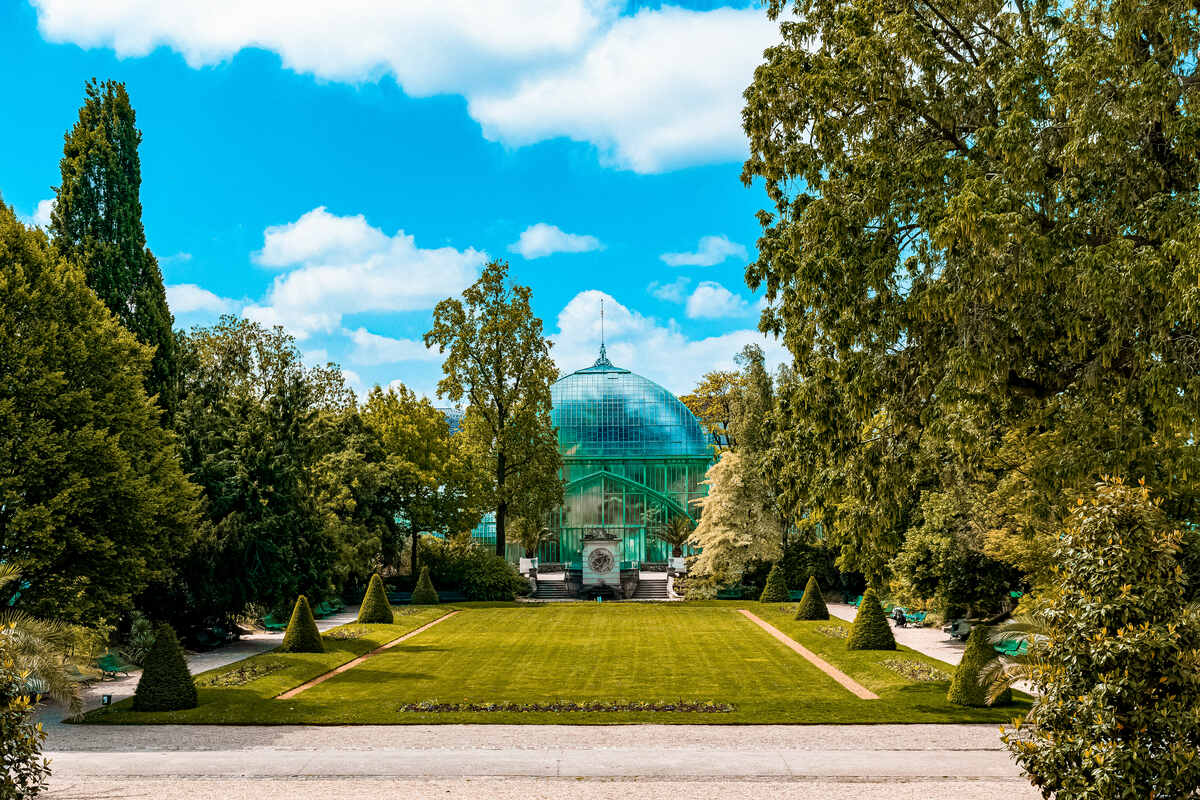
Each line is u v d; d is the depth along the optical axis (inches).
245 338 2415.1
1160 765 412.5
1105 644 431.2
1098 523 455.8
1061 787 441.4
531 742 775.7
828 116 884.0
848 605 2272.4
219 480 1498.5
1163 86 689.6
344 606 2235.5
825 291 852.0
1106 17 770.2
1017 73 748.0
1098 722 426.3
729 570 2337.6
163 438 1203.2
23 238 1072.8
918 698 983.6
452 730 832.3
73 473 1014.4
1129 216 731.4
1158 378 676.7
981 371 755.4
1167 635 426.0
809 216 863.7
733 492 2336.4
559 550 3250.5
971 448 877.8
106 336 1126.4
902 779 626.5
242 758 696.4
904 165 821.2
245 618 1727.4
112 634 1279.5
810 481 1093.1
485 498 2534.5
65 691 711.7
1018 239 714.8
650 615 1984.5
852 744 765.9
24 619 746.2
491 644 1502.2
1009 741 472.7
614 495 3260.3
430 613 1993.1
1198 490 729.6
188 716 888.3
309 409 2316.7
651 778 629.9
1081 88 715.4
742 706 939.3
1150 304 699.4
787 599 2267.5
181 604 1443.2
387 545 2384.4
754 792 588.7
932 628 1764.3
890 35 831.7
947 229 722.2
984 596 1353.3
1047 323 761.6
